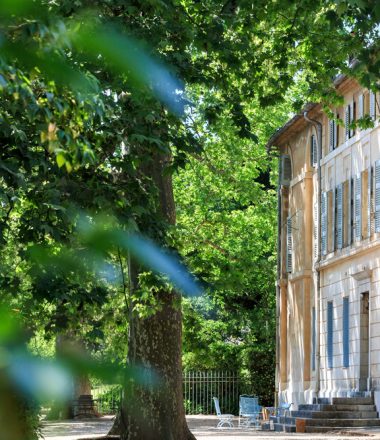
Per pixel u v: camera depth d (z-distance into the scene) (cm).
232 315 5806
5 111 750
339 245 4469
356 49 2378
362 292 4203
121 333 2411
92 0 1154
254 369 5647
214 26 2106
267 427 4081
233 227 4859
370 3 1652
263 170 5100
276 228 5353
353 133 4319
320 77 2580
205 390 5594
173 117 1664
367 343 4219
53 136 408
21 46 211
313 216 4853
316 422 3762
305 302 4862
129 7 1544
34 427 210
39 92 491
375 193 4047
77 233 237
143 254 233
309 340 4847
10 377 180
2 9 190
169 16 1669
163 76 207
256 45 2623
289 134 5069
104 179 1460
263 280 5703
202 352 2733
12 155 1048
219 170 4516
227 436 3322
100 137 1386
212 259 2120
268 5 2361
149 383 198
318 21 2477
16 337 188
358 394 4106
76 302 1040
